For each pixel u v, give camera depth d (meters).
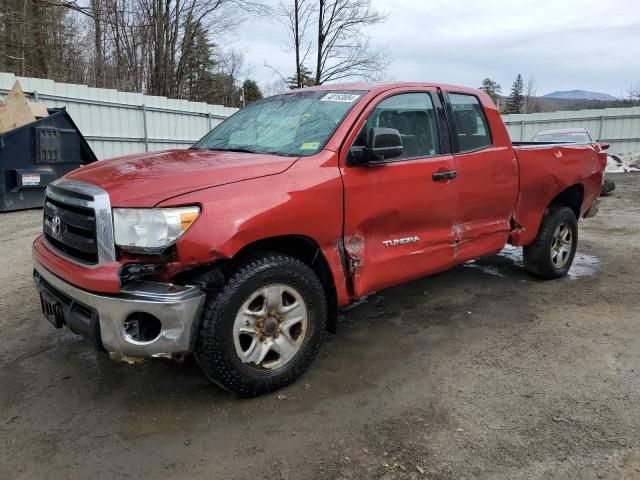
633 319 4.32
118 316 2.62
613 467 2.44
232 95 36.06
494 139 4.49
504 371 3.42
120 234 2.65
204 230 2.65
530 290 5.14
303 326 3.18
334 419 2.87
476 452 2.57
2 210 9.12
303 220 3.05
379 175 3.48
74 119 13.59
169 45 24.98
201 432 2.76
